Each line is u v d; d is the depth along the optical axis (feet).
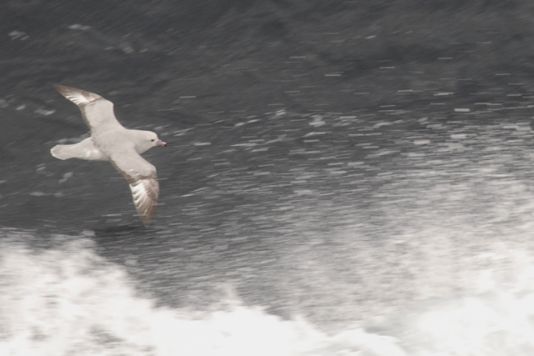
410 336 155.84
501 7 231.09
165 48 219.82
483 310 159.53
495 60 218.79
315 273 168.66
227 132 200.64
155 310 160.86
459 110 205.77
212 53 219.41
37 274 165.27
